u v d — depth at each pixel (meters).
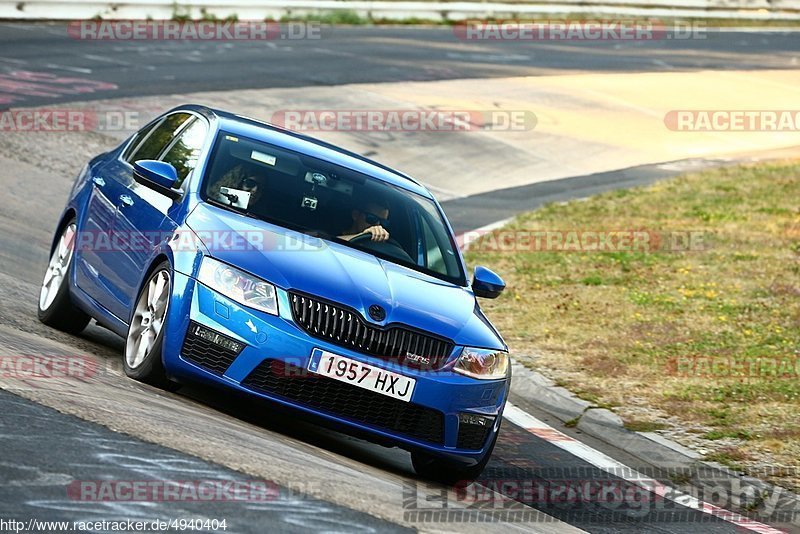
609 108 95.56
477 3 137.88
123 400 18.69
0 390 17.25
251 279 20.06
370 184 24.91
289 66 89.69
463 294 23.11
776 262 50.00
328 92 82.38
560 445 26.98
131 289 22.75
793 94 112.56
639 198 65.25
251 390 19.66
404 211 24.56
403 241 23.62
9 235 37.09
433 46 115.19
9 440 14.82
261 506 14.38
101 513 12.88
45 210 42.66
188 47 91.31
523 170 72.88
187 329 20.03
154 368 20.80
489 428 21.34
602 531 19.56
